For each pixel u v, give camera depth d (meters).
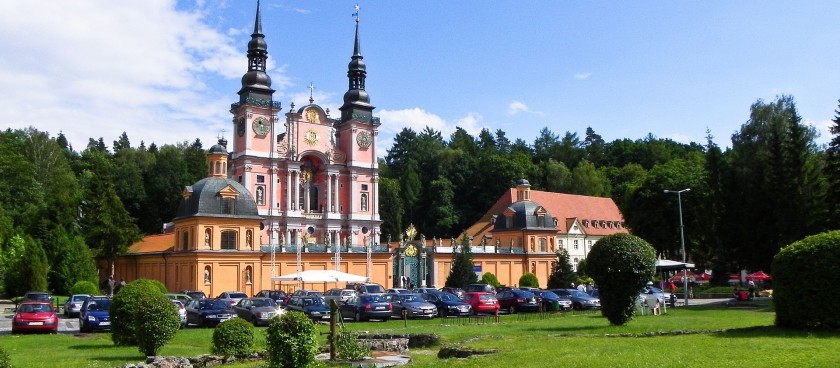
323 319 42.19
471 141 167.12
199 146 136.62
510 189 113.12
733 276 84.44
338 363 21.94
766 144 67.50
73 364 22.39
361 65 99.50
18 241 74.50
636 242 30.33
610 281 30.31
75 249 72.19
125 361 23.58
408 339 28.36
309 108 93.38
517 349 21.67
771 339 21.47
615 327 29.50
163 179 114.44
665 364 16.98
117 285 75.38
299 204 92.12
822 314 23.58
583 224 112.56
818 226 61.03
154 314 23.94
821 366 15.84
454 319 41.47
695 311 41.56
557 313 43.22
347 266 76.38
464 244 79.50
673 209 80.06
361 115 97.50
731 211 67.31
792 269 24.50
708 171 72.94
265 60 90.62
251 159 86.62
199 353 25.89
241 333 23.97
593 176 133.38
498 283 80.75
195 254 66.38
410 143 154.75
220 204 69.06
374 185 97.19
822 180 65.19
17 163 97.00
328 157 93.62
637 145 156.75
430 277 81.19
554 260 92.62
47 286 70.25
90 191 85.06
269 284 70.88
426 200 136.38
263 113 88.56
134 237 85.88
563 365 17.50
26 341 31.00
